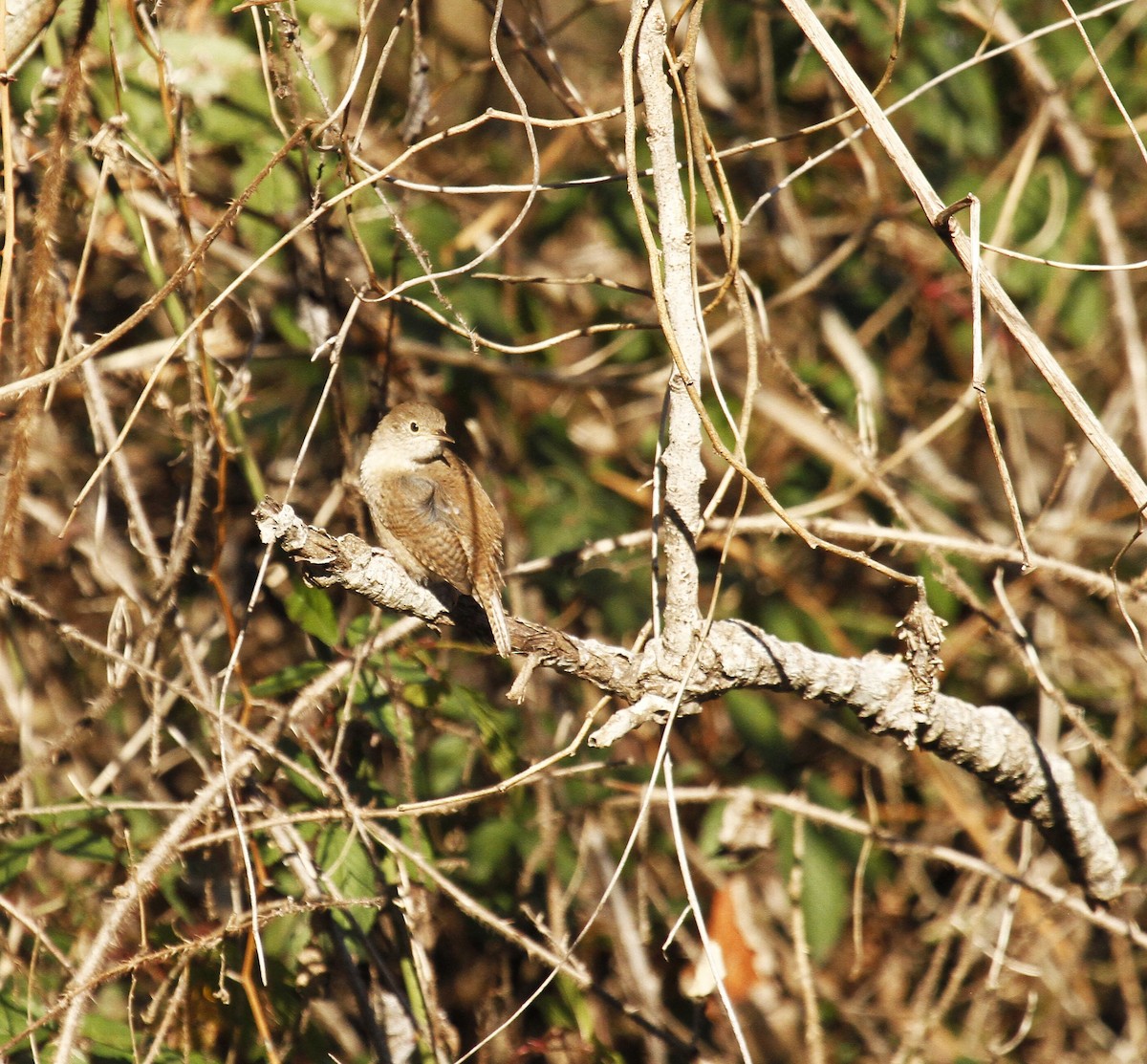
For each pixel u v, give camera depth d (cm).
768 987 1137
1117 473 607
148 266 887
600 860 1073
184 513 932
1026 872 1010
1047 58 1364
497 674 1152
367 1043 963
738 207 1391
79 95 812
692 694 691
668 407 673
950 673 1301
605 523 1200
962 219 1336
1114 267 639
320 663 952
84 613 1087
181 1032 829
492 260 1238
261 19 914
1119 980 1250
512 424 1247
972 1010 1156
